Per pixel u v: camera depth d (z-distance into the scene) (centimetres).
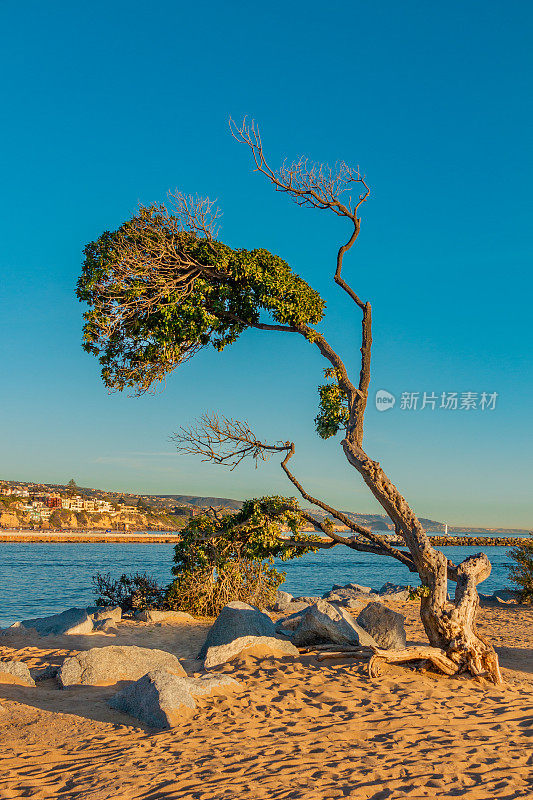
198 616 2109
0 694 1008
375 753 784
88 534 17862
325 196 1421
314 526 1493
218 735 837
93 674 1116
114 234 1365
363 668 1235
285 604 2575
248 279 1417
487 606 2911
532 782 700
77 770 702
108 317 1331
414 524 1324
